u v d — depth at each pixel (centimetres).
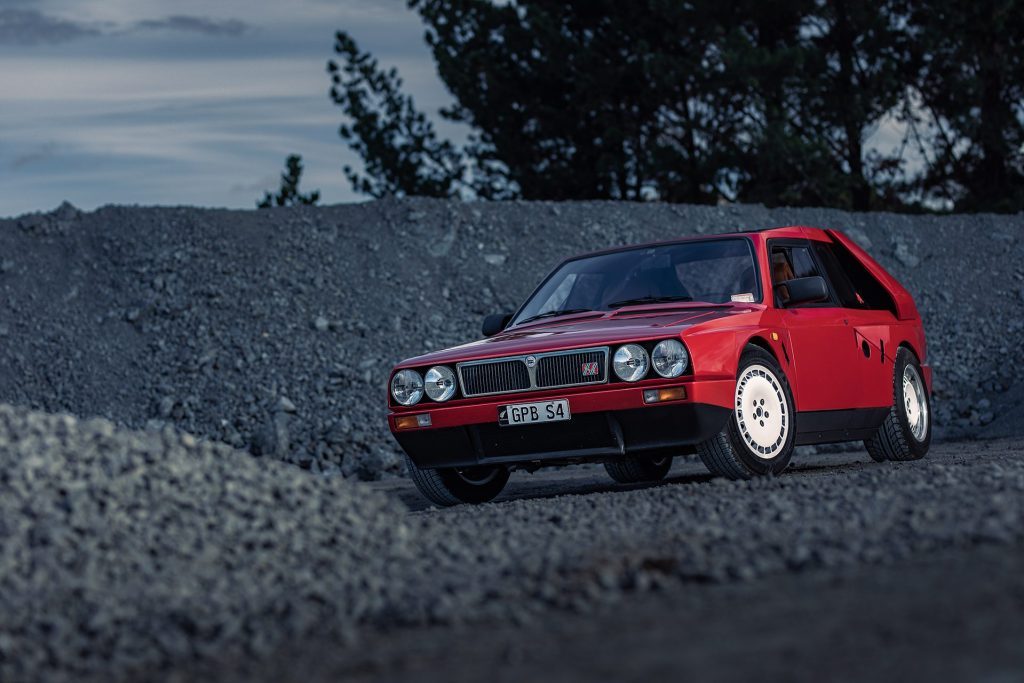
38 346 1756
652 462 945
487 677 284
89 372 1695
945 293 1975
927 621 291
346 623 359
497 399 708
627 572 390
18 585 406
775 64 2561
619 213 2145
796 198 2650
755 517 486
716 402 678
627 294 792
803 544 406
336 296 1850
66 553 430
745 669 267
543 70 2947
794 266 815
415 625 353
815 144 2589
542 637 321
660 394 670
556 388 694
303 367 1656
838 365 799
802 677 256
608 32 2950
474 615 354
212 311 1806
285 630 355
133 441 523
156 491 484
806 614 314
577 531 496
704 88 2644
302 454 1420
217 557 444
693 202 2892
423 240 2023
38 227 2041
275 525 473
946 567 352
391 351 1706
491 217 2103
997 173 2897
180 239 2000
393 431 746
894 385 869
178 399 1609
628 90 2933
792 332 757
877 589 333
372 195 3161
